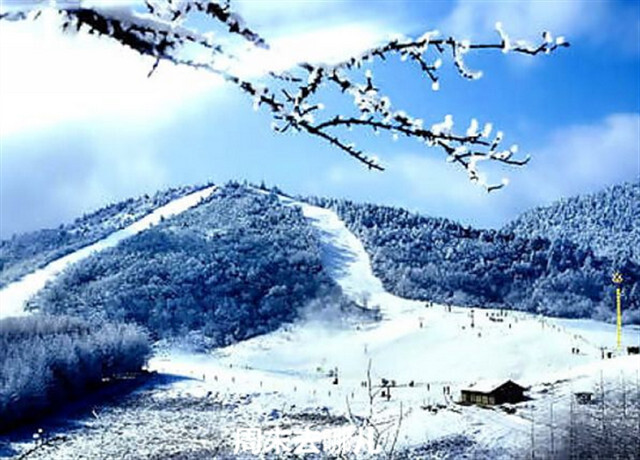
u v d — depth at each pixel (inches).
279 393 3838.6
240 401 3695.9
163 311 7839.6
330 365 5610.2
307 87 112.8
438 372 4781.0
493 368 4623.5
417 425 2450.8
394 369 5103.3
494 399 2783.0
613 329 6742.1
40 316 4835.1
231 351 7003.0
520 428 2362.2
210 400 3767.2
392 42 114.6
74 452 2687.0
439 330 5871.1
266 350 6845.5
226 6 103.9
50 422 3230.8
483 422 2461.9
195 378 4379.9
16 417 3105.3
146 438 2871.6
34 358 3528.5
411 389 3759.8
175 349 7022.6
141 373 4404.5
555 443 2095.2
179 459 2405.3
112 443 2810.0
